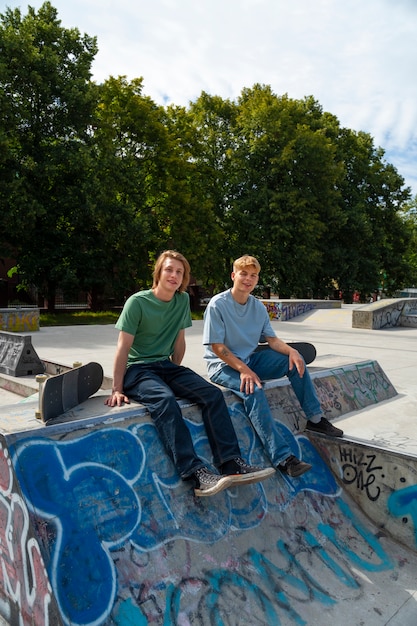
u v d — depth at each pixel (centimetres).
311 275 2848
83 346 943
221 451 271
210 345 332
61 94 1934
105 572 209
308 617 233
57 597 192
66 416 257
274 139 2639
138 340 307
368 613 241
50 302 2212
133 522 231
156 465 257
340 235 3083
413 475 300
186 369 306
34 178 1895
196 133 2673
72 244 2045
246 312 347
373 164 3278
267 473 252
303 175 2728
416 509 296
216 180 2778
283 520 286
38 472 219
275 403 349
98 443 245
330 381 435
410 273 3422
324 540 288
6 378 533
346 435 355
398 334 1258
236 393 318
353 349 934
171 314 310
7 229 1819
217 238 2539
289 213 2591
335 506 317
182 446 259
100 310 2488
